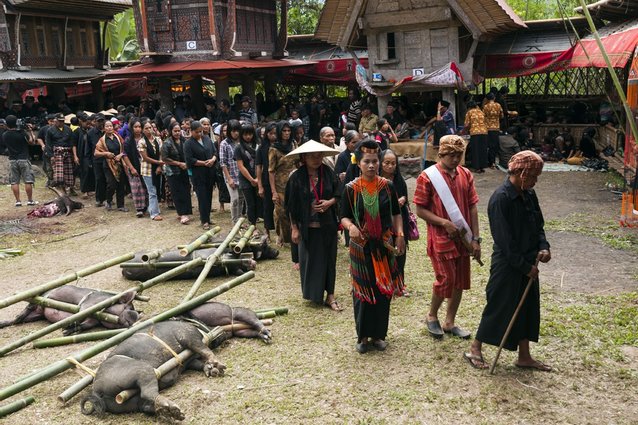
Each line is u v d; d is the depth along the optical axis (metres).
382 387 4.89
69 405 4.84
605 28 15.45
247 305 6.73
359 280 5.29
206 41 17.00
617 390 4.69
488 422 4.36
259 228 10.07
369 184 5.25
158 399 4.48
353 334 5.90
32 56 19.42
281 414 4.58
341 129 17.36
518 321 4.84
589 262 7.61
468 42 15.81
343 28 15.52
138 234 10.30
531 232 4.80
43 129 14.60
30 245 9.95
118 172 12.02
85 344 5.98
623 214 9.14
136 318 6.13
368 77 15.84
